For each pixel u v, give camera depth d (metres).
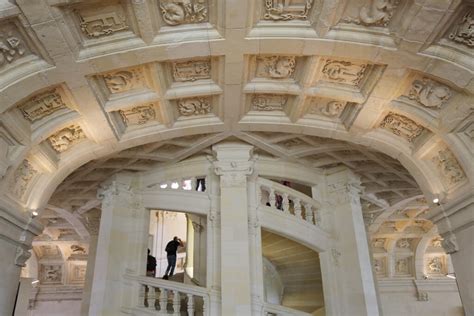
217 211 10.58
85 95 7.29
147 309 9.95
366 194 13.76
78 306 19.75
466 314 7.44
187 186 13.62
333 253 11.19
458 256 7.73
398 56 6.49
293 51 6.95
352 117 8.34
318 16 6.23
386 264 20.61
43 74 6.45
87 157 8.85
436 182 8.31
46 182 8.30
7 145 6.99
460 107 6.84
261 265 9.98
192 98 8.41
